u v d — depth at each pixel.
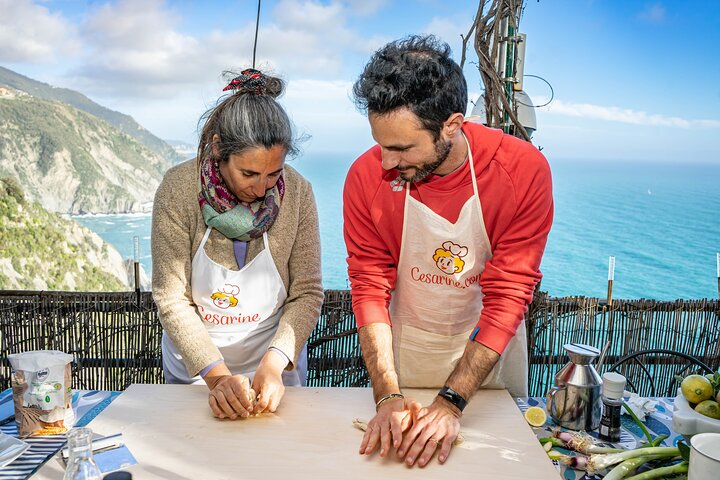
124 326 2.70
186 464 1.27
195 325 1.69
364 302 1.65
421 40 1.34
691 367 2.70
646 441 1.45
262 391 1.52
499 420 1.50
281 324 1.77
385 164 1.34
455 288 1.65
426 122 1.25
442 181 1.50
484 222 1.53
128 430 1.42
